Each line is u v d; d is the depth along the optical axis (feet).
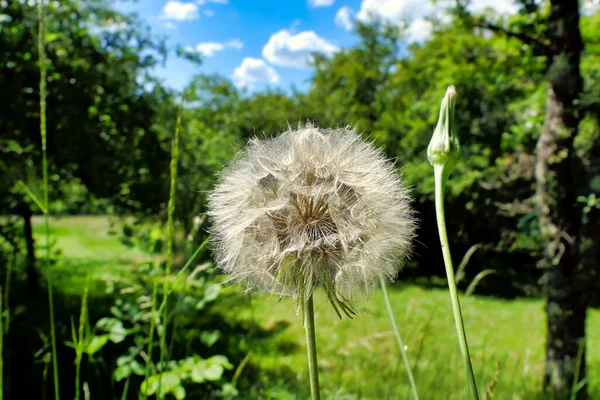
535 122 23.18
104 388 13.17
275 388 13.24
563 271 17.80
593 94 17.81
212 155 30.35
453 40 29.17
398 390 12.47
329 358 17.94
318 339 21.72
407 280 49.01
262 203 5.32
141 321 12.44
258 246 5.11
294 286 4.93
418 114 50.62
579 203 18.02
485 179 40.78
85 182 24.30
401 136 56.85
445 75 29.37
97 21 25.58
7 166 21.75
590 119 20.63
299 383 15.64
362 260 4.83
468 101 25.80
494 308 39.19
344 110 76.59
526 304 41.09
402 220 4.94
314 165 5.46
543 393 15.11
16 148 24.40
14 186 20.65
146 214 23.70
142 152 24.12
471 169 40.93
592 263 17.81
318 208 5.13
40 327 14.01
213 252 5.43
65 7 23.58
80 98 23.34
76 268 32.68
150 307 11.40
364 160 5.49
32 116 22.70
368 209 5.00
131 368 10.03
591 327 33.12
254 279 5.16
